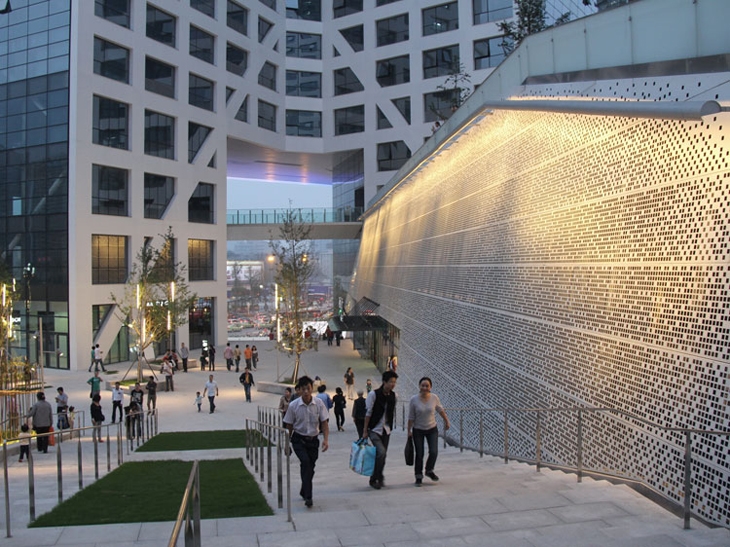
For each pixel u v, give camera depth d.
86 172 34.81
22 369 19.36
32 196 35.41
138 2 38.53
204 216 45.34
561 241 11.91
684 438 7.58
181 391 28.27
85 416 22.30
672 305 8.27
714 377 7.30
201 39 44.72
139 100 38.69
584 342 10.49
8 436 15.23
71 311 34.16
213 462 12.17
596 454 9.66
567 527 5.68
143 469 11.24
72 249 34.19
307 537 5.75
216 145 45.78
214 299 46.75
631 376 8.97
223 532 6.14
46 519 7.23
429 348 22.19
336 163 61.78
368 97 52.47
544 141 13.23
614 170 10.09
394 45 51.03
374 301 40.09
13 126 35.97
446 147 22.39
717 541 5.18
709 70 7.98
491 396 14.80
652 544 5.12
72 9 34.41
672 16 8.85
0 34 36.19
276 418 16.97
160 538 6.17
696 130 8.09
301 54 54.69
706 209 7.83
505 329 14.32
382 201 40.38
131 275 33.94
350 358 39.16
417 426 8.60
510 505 6.64
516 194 14.77
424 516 6.43
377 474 8.48
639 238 9.22
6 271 30.55
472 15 47.22
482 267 16.83
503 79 15.85
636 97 9.64
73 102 34.25
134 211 38.34
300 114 54.97
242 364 37.03
